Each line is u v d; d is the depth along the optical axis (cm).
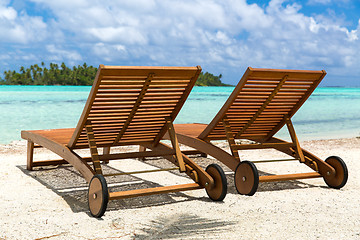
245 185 462
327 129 1329
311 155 529
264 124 539
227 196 459
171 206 415
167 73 403
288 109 532
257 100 493
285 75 466
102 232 330
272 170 631
